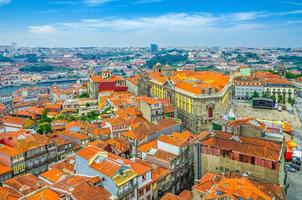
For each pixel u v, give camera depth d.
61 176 104.50
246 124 128.12
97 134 160.25
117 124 166.38
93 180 92.56
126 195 95.31
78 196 84.38
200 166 121.69
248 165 110.31
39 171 133.25
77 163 104.50
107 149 132.88
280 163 105.50
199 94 198.88
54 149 141.12
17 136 137.88
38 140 137.75
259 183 93.88
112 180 92.50
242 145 114.44
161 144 129.00
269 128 135.75
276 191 90.62
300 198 117.69
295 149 154.75
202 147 120.19
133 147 140.12
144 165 109.75
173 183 120.62
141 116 191.75
